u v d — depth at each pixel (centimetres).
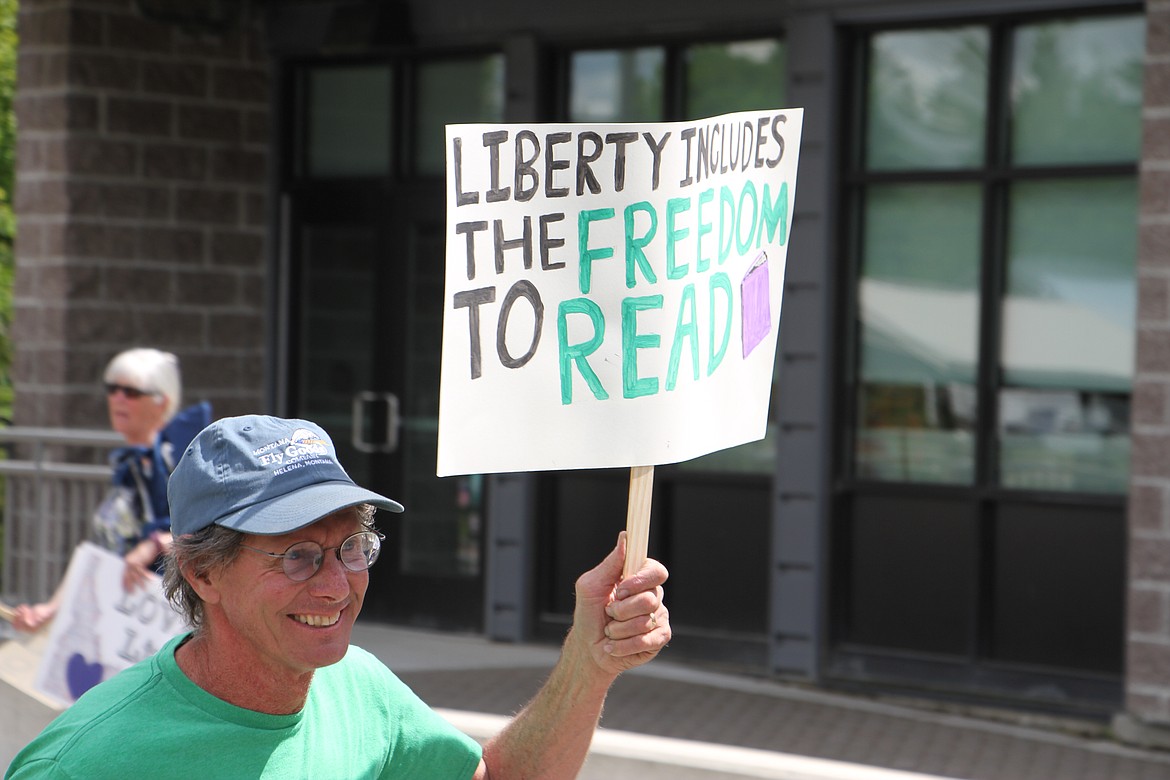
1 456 882
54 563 643
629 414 251
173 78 873
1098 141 705
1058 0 695
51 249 855
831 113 746
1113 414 702
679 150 256
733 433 269
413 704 260
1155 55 643
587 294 250
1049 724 700
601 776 427
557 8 809
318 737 245
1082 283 709
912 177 740
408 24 855
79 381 855
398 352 888
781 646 763
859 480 754
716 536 796
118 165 860
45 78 854
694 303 259
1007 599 723
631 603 250
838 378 757
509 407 246
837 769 405
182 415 498
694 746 425
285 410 914
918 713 721
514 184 246
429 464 885
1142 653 653
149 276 872
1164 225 643
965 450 734
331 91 904
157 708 233
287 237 912
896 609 748
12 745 530
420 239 880
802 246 754
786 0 751
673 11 778
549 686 264
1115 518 696
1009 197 725
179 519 234
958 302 737
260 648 233
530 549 838
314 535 232
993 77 721
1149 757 651
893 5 724
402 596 891
